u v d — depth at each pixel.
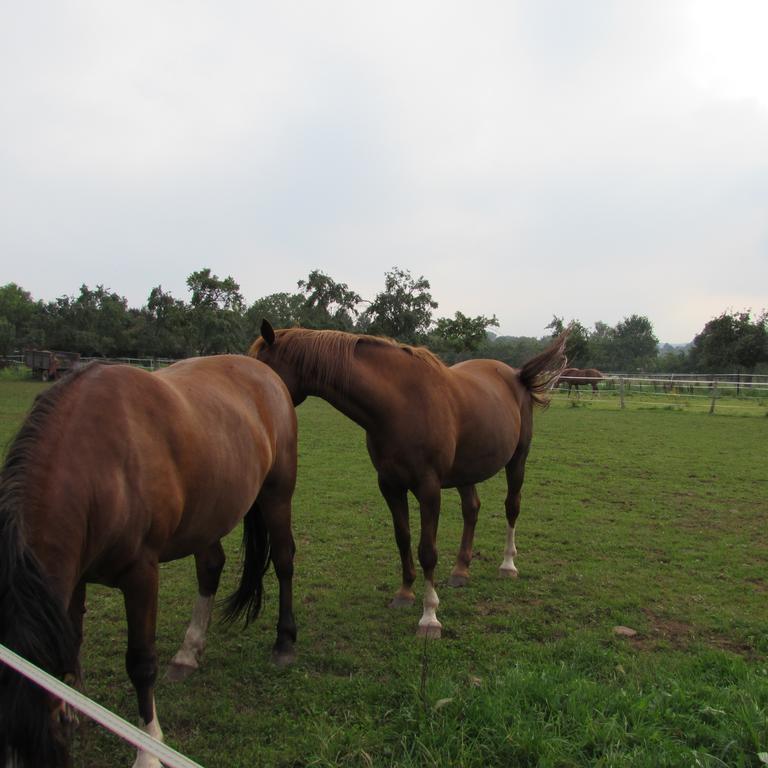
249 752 2.51
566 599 4.32
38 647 1.65
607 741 2.44
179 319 41.22
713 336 34.19
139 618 2.37
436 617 3.99
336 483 8.00
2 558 1.72
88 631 3.75
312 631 3.79
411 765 2.31
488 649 3.49
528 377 5.32
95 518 2.14
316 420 15.02
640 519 6.51
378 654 3.48
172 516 2.46
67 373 2.45
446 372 4.29
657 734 2.46
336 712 2.82
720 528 6.20
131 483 2.28
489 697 2.70
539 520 6.48
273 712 2.84
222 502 2.81
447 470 4.00
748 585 4.60
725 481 8.50
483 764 2.36
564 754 2.37
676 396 24.31
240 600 3.55
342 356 3.83
